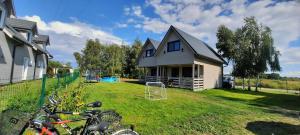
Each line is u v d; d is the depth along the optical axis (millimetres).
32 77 18766
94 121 2854
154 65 24016
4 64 12234
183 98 11500
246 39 22938
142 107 7996
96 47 45781
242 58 23078
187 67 22438
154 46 24172
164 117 6395
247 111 8008
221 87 24016
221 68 24453
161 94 12914
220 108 8406
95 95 10844
